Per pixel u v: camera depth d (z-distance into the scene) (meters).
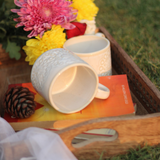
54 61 0.52
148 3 1.82
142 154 0.57
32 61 0.74
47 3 0.68
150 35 1.35
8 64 0.94
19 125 0.57
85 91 0.61
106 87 0.63
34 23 0.70
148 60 1.05
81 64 0.52
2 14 0.96
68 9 0.72
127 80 0.74
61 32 0.72
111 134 0.58
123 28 1.48
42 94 0.54
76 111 0.58
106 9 1.82
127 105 0.60
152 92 0.62
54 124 0.57
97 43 0.80
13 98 0.55
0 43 0.89
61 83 0.65
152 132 0.53
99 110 0.59
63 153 0.46
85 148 0.53
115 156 0.57
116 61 0.87
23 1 0.70
